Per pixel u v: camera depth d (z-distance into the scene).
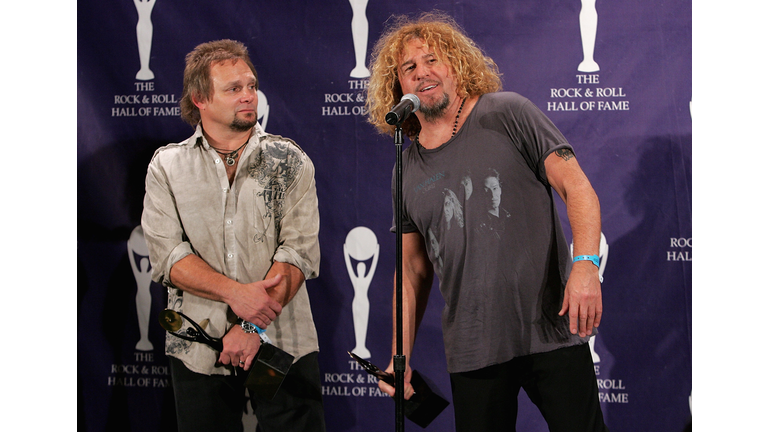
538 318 2.14
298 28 2.70
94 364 2.75
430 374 2.67
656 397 2.60
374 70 2.47
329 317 2.70
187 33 2.73
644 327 2.61
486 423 2.17
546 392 2.15
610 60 2.62
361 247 2.69
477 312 2.18
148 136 2.74
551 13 2.63
